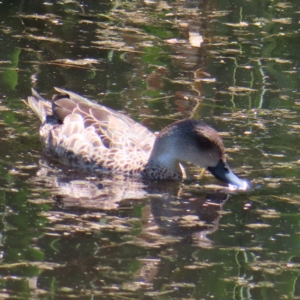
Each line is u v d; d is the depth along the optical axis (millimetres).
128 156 12812
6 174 12141
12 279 8922
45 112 13906
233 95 15812
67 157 13016
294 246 10102
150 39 18703
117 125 13367
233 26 20047
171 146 12547
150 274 9195
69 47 17781
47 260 9391
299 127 14414
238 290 8969
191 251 9836
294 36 19500
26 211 10766
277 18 20828
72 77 16172
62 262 9367
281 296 8883
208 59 17719
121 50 17859
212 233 10422
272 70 17250
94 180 12352
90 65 16875
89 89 15656
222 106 15273
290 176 12484
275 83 16547
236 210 11258
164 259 9570
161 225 10594
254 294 8906
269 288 9047
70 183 12102
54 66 16688
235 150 13375
